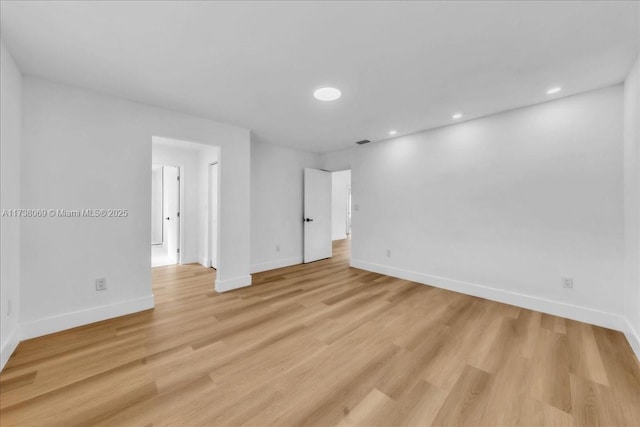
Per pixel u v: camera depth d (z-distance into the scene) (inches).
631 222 79.8
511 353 73.9
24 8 53.7
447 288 132.2
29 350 74.7
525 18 57.1
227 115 118.3
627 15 55.6
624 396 56.7
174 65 76.8
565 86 89.0
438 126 133.2
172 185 204.4
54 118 86.1
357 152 179.8
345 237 358.6
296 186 194.1
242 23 59.2
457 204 128.6
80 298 91.0
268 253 176.9
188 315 100.7
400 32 62.2
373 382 61.9
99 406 54.1
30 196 82.0
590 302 93.0
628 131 81.0
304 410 53.4
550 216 101.1
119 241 99.0
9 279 72.2
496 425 49.6
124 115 99.8
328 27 60.6
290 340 81.7
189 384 61.0
